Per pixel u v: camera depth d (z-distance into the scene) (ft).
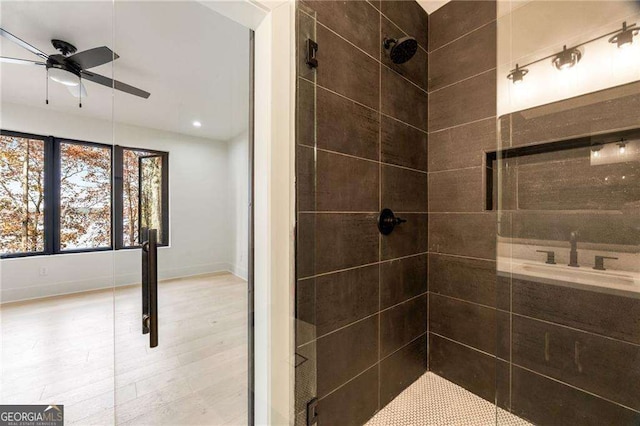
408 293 5.58
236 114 4.89
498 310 5.01
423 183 5.94
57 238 12.07
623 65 3.85
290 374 3.67
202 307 4.94
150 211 6.51
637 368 3.78
